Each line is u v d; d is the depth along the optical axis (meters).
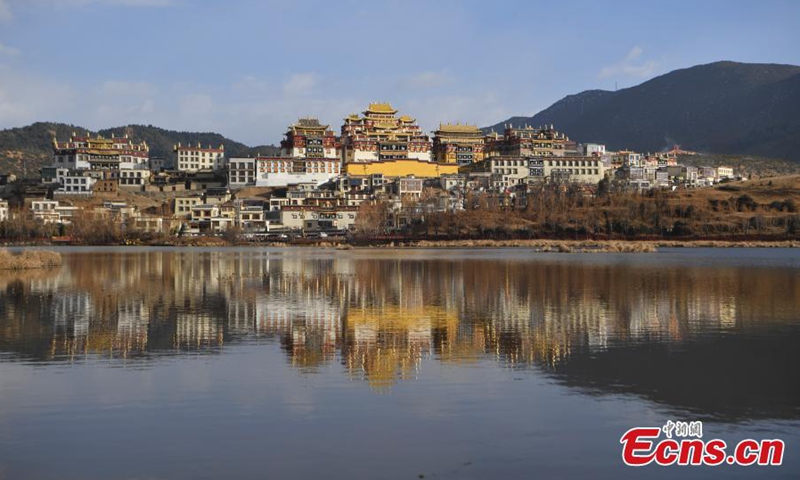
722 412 28.16
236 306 60.09
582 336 44.31
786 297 66.19
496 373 34.16
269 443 24.48
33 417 27.11
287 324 49.47
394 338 43.62
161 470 22.27
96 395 30.05
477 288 76.19
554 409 28.33
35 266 111.56
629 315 53.84
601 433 25.67
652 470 22.58
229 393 30.42
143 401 29.22
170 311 56.62
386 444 24.42
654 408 28.56
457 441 24.73
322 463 22.81
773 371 34.62
